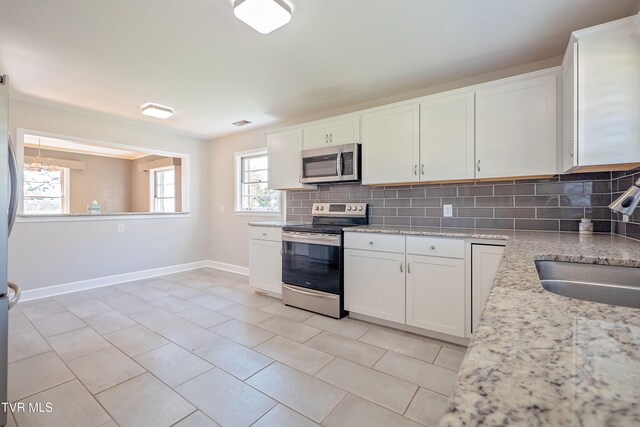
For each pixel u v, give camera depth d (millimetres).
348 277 2881
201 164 5293
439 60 2521
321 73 2754
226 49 2342
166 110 3691
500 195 2668
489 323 590
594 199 2316
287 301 3295
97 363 2105
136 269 4461
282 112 3844
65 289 3773
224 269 5109
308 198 3975
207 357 2191
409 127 2797
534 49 2348
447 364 2094
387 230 2648
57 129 3695
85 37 2176
